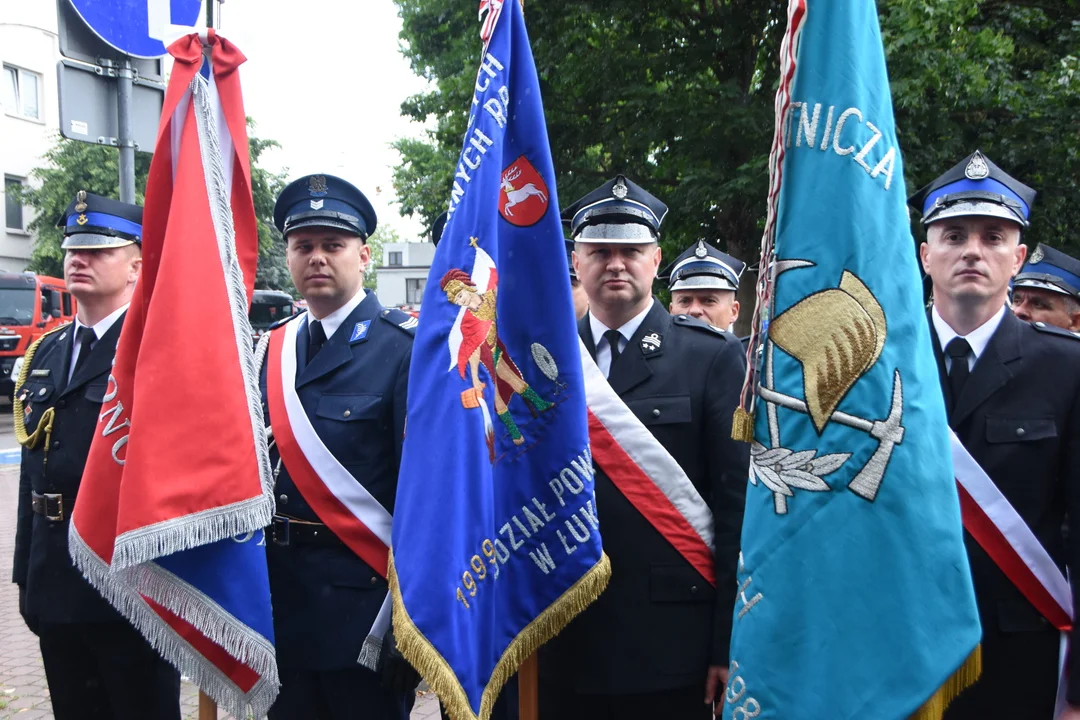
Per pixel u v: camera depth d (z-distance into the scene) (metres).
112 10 3.56
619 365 2.69
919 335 1.90
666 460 2.56
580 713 2.61
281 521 2.77
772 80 10.61
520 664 2.38
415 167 15.32
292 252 2.91
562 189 11.34
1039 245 4.04
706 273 4.59
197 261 2.52
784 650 1.83
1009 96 9.34
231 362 2.52
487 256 2.29
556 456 2.38
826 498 1.84
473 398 2.22
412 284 43.34
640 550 2.54
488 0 2.44
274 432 2.81
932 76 8.80
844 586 1.81
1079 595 2.23
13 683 4.54
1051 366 2.42
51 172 24.11
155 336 2.44
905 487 1.82
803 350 1.89
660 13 10.81
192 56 2.63
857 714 1.76
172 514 2.35
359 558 2.73
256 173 24.97
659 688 2.48
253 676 2.56
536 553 2.36
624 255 2.67
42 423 3.13
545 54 10.99
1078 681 2.19
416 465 2.19
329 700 2.74
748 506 1.95
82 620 2.98
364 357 2.87
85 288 3.21
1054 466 2.38
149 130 3.79
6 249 26.03
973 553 2.37
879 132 1.93
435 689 2.04
